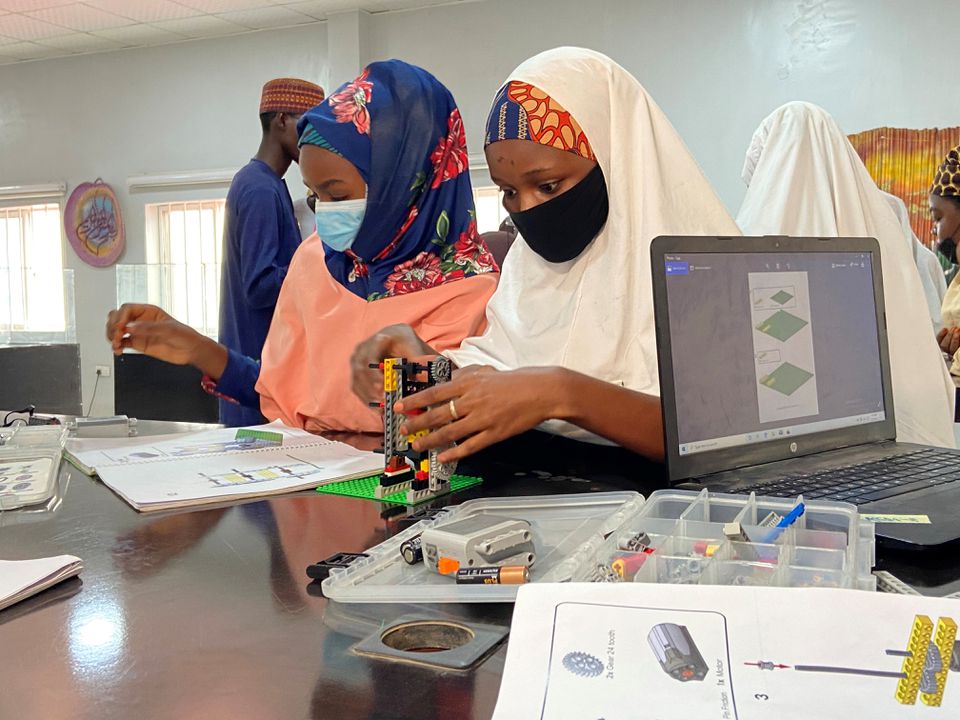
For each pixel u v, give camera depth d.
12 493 0.88
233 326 2.27
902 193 3.76
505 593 0.55
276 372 1.54
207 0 4.64
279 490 0.91
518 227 1.20
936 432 1.38
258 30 5.16
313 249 1.57
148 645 0.50
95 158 5.70
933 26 3.68
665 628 0.43
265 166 2.36
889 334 1.45
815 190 1.63
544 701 0.38
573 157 1.12
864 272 1.01
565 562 0.57
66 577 0.62
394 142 1.39
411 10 4.76
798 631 0.42
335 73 4.86
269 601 0.58
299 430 1.36
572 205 1.14
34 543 0.73
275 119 2.50
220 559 0.68
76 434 1.34
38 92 5.82
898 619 0.43
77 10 4.80
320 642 0.50
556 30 4.45
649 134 1.16
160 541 0.73
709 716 0.37
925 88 3.71
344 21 4.80
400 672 0.46
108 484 0.95
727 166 4.13
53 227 5.93
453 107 1.50
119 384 2.53
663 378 0.80
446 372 0.94
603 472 1.00
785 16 3.96
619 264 1.14
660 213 1.13
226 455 1.11
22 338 4.58
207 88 5.36
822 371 0.94
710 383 0.84
